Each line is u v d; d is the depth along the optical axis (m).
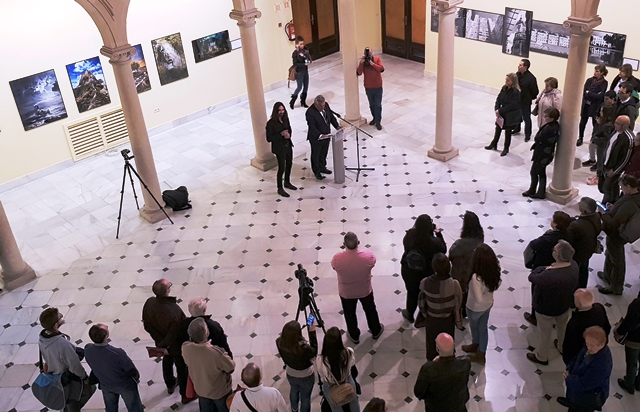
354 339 7.32
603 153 9.44
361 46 16.31
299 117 13.36
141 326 8.03
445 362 5.24
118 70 9.00
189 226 9.98
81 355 6.33
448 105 10.66
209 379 5.84
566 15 11.66
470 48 13.58
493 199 9.89
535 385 6.66
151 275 8.95
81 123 12.09
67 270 9.25
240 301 8.24
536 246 6.79
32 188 11.60
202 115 13.95
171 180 11.34
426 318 6.41
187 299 8.38
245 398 5.23
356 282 6.82
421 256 6.92
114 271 9.12
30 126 11.48
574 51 8.54
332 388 5.50
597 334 5.34
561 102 9.91
